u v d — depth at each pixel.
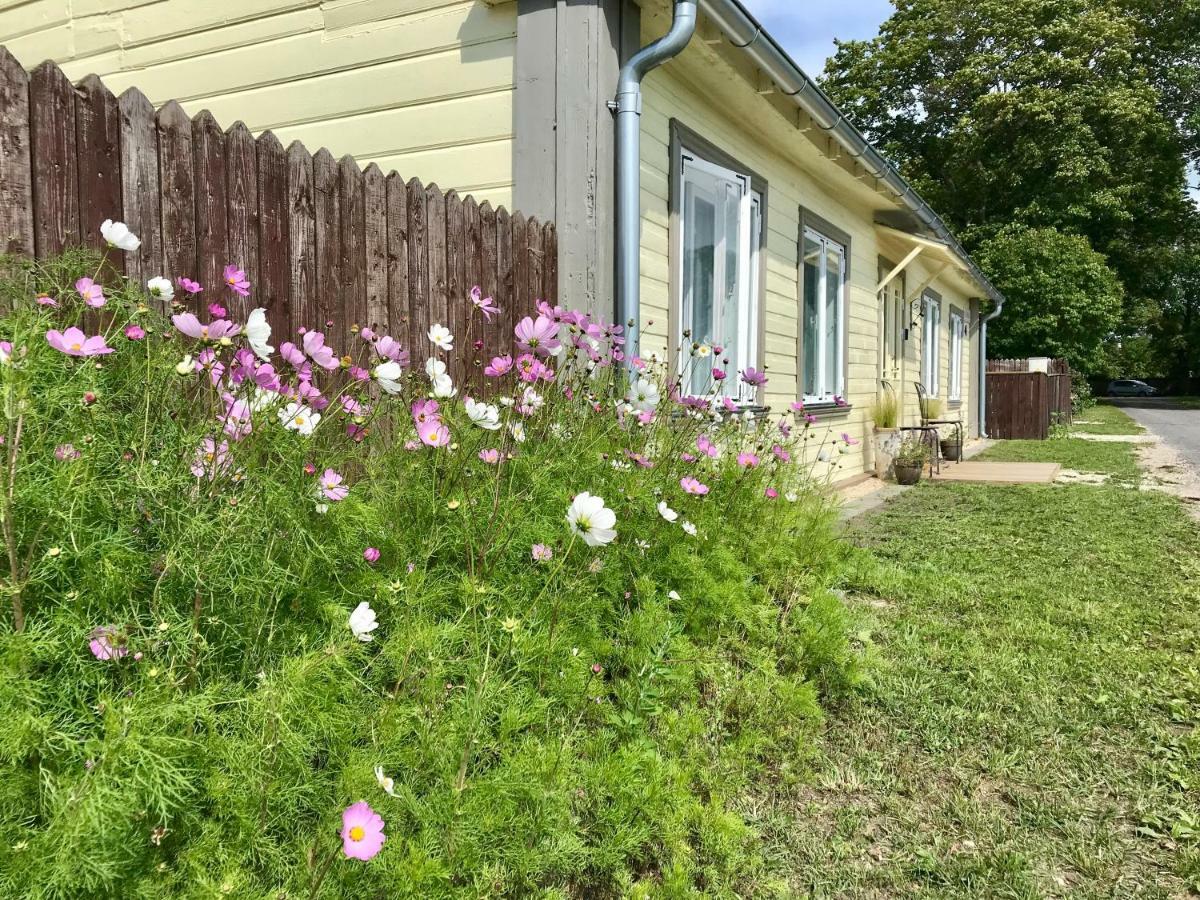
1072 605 3.86
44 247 1.97
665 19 4.16
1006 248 23.27
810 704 2.44
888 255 10.05
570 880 1.70
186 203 2.32
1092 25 24.61
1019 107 24.34
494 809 1.49
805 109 5.11
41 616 1.31
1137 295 30.61
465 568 2.13
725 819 1.85
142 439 1.52
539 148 3.86
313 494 1.74
